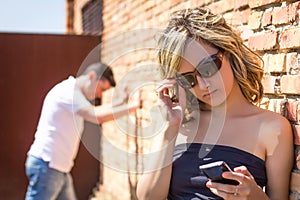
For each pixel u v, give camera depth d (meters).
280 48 1.88
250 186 1.56
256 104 1.92
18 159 5.95
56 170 3.70
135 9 4.47
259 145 1.71
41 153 3.69
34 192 3.71
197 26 1.72
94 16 6.55
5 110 5.92
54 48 6.00
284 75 1.86
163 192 1.76
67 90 3.62
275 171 1.71
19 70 5.93
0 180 5.92
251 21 2.12
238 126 1.74
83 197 5.91
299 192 1.70
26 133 5.96
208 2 2.78
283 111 1.84
